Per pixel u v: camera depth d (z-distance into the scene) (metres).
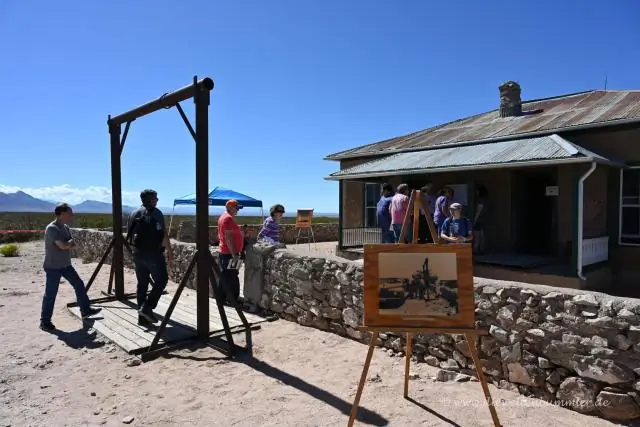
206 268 5.30
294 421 3.40
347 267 5.27
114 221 7.30
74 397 3.82
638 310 3.17
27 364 4.57
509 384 3.86
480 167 8.83
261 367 4.50
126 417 3.44
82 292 6.12
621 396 3.23
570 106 11.68
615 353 3.26
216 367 4.52
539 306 3.67
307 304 5.79
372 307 3.16
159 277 5.77
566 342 3.50
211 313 6.43
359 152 14.19
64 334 5.56
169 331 5.51
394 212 7.91
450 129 13.66
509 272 8.80
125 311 6.49
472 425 3.30
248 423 3.38
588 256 8.31
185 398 3.81
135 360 4.61
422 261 3.19
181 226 18.22
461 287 3.12
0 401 3.73
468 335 3.08
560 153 8.02
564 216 9.89
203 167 5.21
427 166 9.84
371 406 3.62
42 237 21.31
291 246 18.36
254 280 6.60
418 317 3.11
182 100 5.55
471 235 6.80
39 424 3.35
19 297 7.72
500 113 13.12
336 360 4.64
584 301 3.42
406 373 3.76
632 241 8.94
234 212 6.77
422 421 3.37
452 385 3.99
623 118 8.44
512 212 10.81
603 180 9.25
